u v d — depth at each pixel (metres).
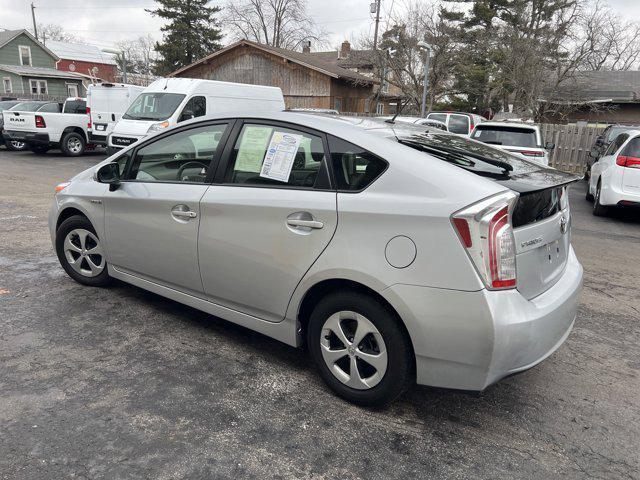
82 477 2.26
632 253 6.63
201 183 3.39
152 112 12.92
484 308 2.37
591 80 26.39
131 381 3.04
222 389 3.01
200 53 45.69
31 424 2.60
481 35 28.73
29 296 4.22
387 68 27.92
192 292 3.58
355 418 2.79
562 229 3.02
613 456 2.58
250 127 3.27
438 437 2.66
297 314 3.01
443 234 2.43
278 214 2.96
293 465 2.40
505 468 2.46
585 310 4.57
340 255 2.71
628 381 3.33
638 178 8.16
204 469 2.35
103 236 4.07
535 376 3.36
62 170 12.93
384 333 2.65
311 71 25.08
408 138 3.04
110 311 4.00
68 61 51.69
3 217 7.10
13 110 16.83
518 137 10.44
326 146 2.91
